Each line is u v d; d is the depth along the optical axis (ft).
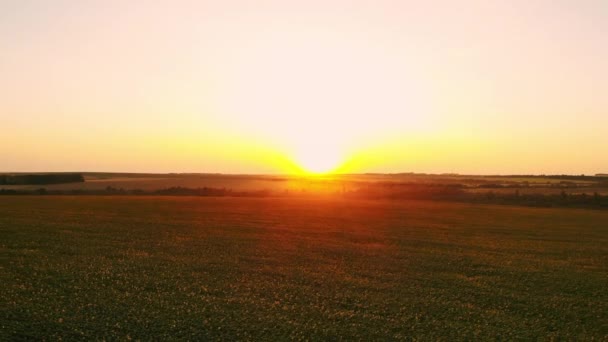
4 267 92.58
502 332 66.64
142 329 62.39
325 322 68.08
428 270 104.42
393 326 67.51
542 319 72.64
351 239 146.72
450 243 143.74
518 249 136.56
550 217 234.79
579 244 148.66
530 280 97.71
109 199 291.17
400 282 92.84
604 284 95.55
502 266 110.83
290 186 511.40
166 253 113.39
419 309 75.82
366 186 458.09
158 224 167.63
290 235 151.23
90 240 127.54
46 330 60.54
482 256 123.03
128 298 75.36
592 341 64.28
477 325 69.05
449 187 444.96
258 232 155.84
